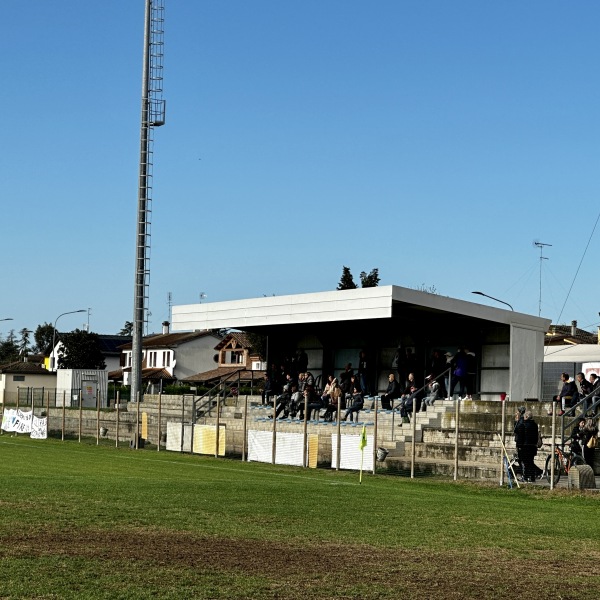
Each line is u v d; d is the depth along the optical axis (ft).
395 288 121.08
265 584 36.42
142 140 189.06
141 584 35.68
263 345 327.47
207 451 121.70
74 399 222.48
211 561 40.96
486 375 135.95
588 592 37.14
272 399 147.43
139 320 182.60
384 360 148.05
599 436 100.48
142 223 186.19
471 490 83.51
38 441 148.46
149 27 190.80
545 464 93.76
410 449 110.93
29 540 45.01
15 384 340.59
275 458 109.29
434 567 41.37
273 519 55.77
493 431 112.16
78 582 35.65
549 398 148.56
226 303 144.46
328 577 38.22
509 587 37.52
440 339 141.69
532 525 57.11
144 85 189.67
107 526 50.44
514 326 132.57
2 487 71.26
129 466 101.86
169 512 57.31
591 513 66.13
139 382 179.83
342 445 103.09
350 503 66.33
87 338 360.07
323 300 130.00
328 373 154.92
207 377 335.67
